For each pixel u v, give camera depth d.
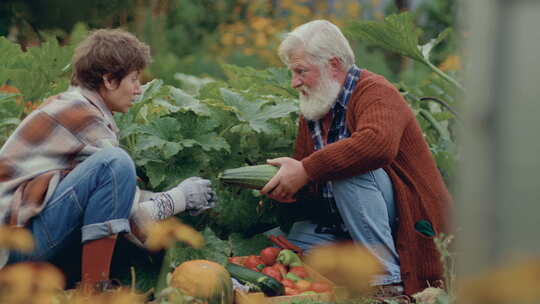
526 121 0.96
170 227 2.41
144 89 3.90
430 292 2.95
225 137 3.99
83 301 2.30
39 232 2.79
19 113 4.22
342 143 3.26
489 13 0.98
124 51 2.98
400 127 3.34
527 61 0.96
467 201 1.01
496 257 0.97
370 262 1.71
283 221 3.93
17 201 2.80
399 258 3.29
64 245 2.85
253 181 3.41
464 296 0.95
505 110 0.97
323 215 3.74
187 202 3.14
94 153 2.87
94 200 2.76
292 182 3.32
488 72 0.98
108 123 3.02
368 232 3.29
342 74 3.49
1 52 4.38
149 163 3.63
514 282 0.89
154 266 3.25
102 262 2.78
